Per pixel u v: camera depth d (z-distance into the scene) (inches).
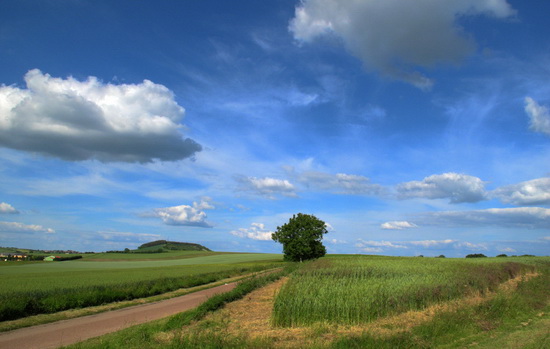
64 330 659.4
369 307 618.5
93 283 1343.5
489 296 850.8
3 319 773.3
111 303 1040.8
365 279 1034.1
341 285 821.2
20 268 2861.7
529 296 831.7
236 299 957.2
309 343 464.8
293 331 552.1
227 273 2128.4
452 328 526.6
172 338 493.4
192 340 463.5
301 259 3740.2
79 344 503.5
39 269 2691.9
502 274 1239.5
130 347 470.3
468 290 871.7
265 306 832.9
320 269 1558.8
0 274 1980.8
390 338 458.9
